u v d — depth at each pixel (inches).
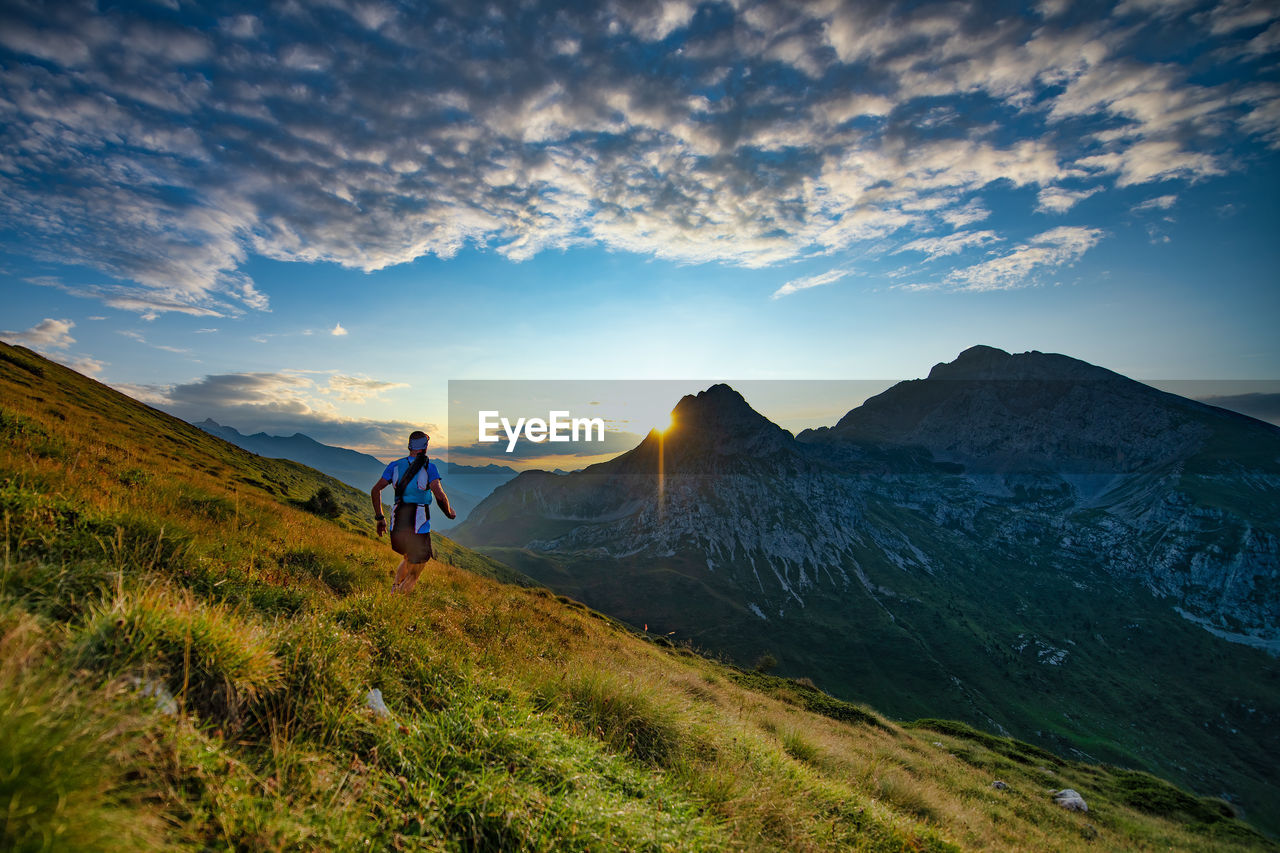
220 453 2753.4
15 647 108.6
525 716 202.2
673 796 192.2
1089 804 977.5
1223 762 5708.7
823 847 211.6
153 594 156.3
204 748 117.2
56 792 85.2
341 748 149.0
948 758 1096.8
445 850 127.0
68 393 2012.8
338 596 310.7
